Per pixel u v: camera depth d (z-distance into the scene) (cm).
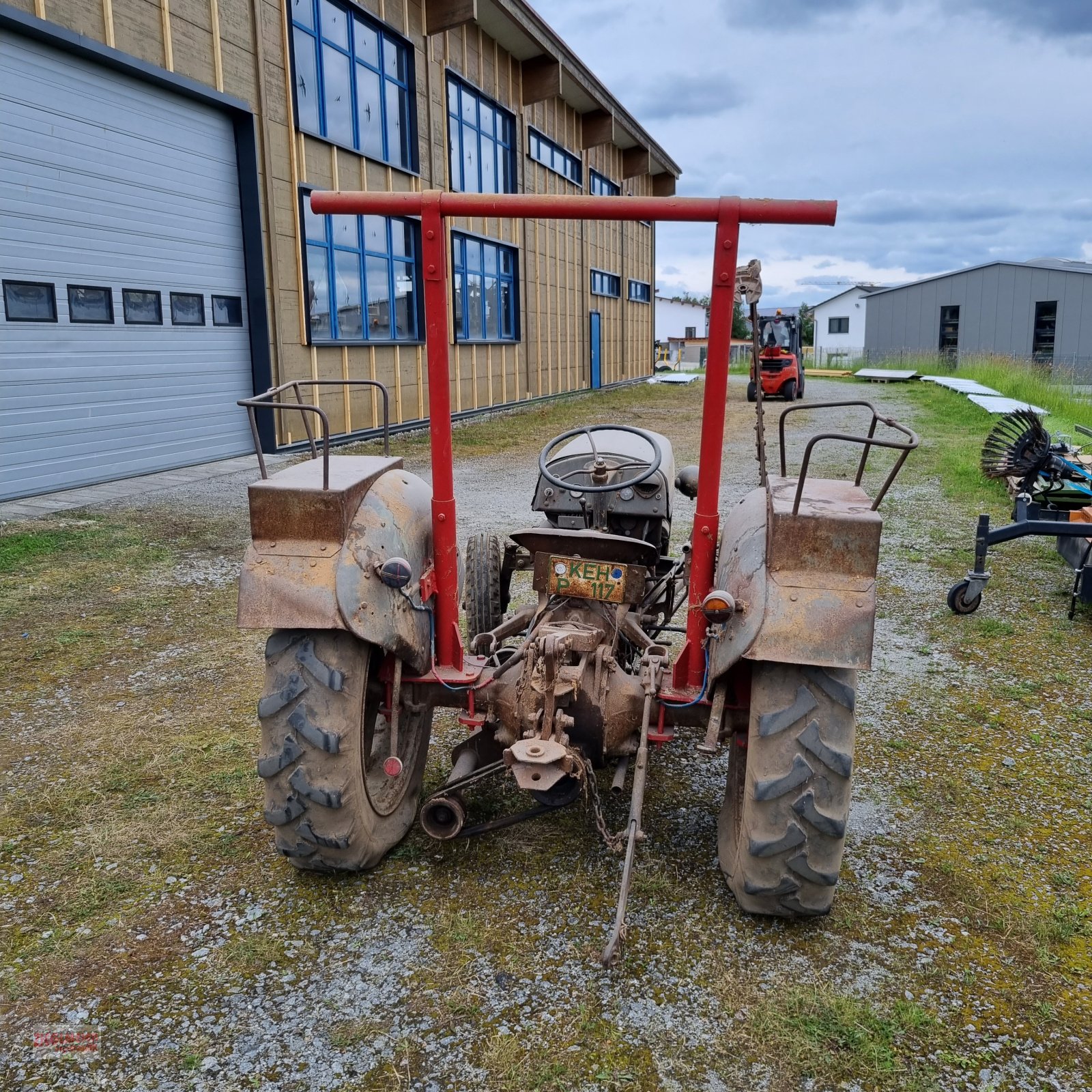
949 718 415
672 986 239
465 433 1465
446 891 280
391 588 267
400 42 1413
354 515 268
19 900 274
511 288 1916
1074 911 274
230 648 493
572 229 2250
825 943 258
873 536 245
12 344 827
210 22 1014
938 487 987
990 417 1597
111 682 446
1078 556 567
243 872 290
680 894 279
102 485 935
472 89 1648
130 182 945
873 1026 226
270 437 1162
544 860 297
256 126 1096
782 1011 230
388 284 1412
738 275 300
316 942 256
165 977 242
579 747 273
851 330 5584
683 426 1594
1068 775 362
